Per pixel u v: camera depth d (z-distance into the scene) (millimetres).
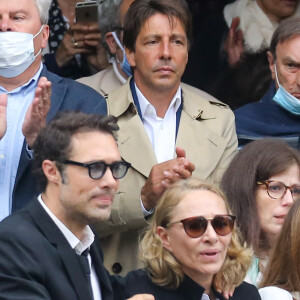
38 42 19719
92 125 15109
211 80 26969
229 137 21125
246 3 26844
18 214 14930
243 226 18656
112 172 14938
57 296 14438
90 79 23891
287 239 16516
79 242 15031
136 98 20906
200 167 20328
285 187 18781
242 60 26844
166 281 15984
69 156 14867
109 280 15680
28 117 17953
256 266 18594
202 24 27109
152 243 16141
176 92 21016
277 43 22609
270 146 19016
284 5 26578
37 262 14422
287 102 22578
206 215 15867
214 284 16203
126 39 21047
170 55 20641
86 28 24859
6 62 19312
